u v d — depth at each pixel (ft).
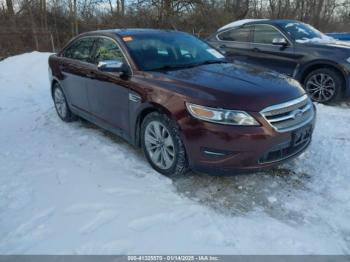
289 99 10.40
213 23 69.92
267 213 9.68
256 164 9.89
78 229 8.75
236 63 13.88
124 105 12.56
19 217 9.35
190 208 9.72
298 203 10.16
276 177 11.62
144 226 8.87
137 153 13.43
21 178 11.51
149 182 11.10
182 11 68.59
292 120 10.34
